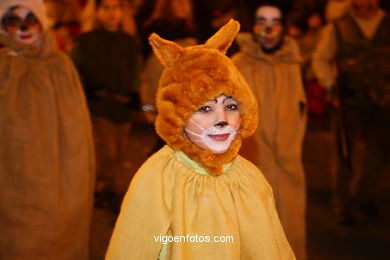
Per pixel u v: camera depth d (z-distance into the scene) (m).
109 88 5.62
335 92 5.45
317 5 9.64
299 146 4.35
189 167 2.43
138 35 6.55
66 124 4.06
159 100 2.37
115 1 5.57
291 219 4.32
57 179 3.99
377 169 5.67
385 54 5.34
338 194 5.60
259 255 2.43
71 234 4.05
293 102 4.33
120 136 5.81
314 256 4.88
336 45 5.43
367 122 5.44
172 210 2.36
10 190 3.87
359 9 5.36
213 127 2.36
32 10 4.08
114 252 2.37
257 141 4.19
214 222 2.38
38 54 4.10
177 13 4.34
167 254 2.37
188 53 2.36
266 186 2.60
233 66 2.41
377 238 5.30
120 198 6.07
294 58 4.43
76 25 8.34
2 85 3.92
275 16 4.32
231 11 4.33
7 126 3.88
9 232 3.87
